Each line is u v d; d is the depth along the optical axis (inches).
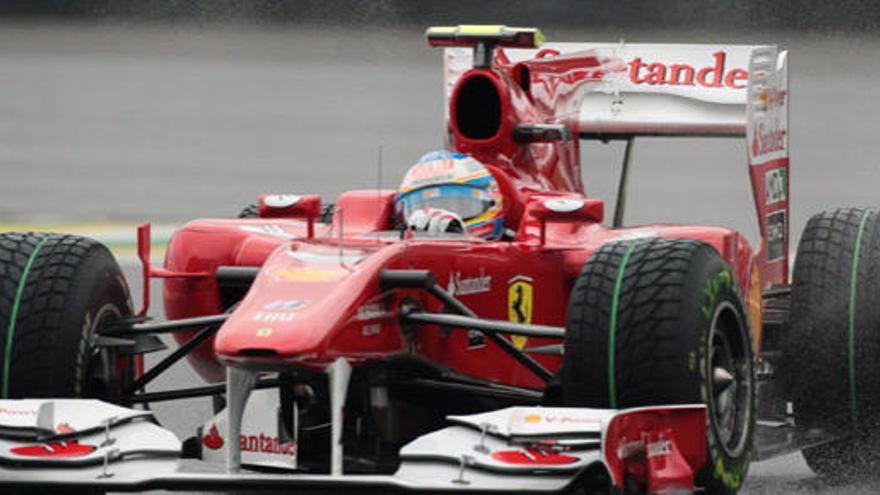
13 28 5969.5
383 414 1077.1
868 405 1283.2
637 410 948.6
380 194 1232.2
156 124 4347.9
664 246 1040.2
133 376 1149.1
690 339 1002.1
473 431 957.8
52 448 978.1
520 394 1085.1
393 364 1075.9
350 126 4242.1
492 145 1268.5
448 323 1052.5
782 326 1396.4
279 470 1064.8
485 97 1279.5
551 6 5211.6
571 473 920.3
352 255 1073.5
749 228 2950.3
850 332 1277.1
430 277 1045.2
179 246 1237.1
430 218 1170.6
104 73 5201.8
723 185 3417.8
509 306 1170.6
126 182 3417.8
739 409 1081.4
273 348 973.8
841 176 3491.6
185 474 961.5
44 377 1048.8
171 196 3230.8
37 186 3329.2
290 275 1044.5
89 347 1082.1
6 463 975.0
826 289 1285.7
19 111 4576.8
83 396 1073.5
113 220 2891.2
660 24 5152.6
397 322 1061.1
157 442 992.9
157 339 1132.5
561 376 1037.8
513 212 1240.8
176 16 5984.3
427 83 4896.7
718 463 1024.9
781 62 1489.9
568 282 1214.3
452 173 1203.9
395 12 5452.8
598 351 1005.2
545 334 1033.5
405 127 4217.5
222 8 5792.3
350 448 1078.4
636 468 957.2
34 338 1051.9
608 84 1571.1
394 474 995.3
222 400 1285.7
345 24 5600.4
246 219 1262.3
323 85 4899.1
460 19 5354.3
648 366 993.5
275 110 4539.9
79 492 1017.5
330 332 990.4
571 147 1398.9
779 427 1330.0
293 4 5738.2
